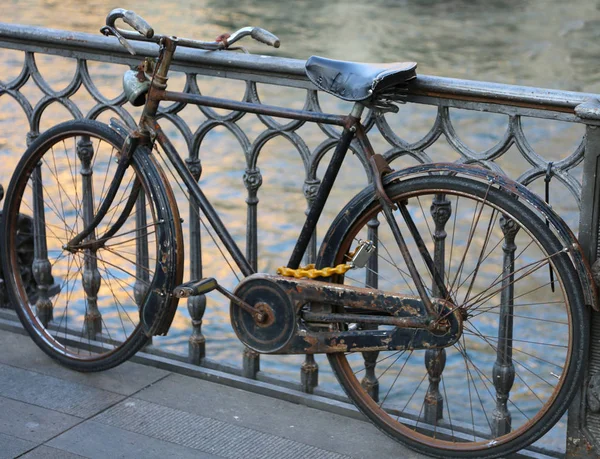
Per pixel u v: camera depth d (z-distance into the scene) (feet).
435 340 9.09
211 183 33.06
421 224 28.53
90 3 71.97
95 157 34.99
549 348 19.79
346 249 9.64
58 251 24.85
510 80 51.06
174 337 21.02
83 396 10.75
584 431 9.08
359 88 8.79
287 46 60.34
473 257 26.00
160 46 9.95
